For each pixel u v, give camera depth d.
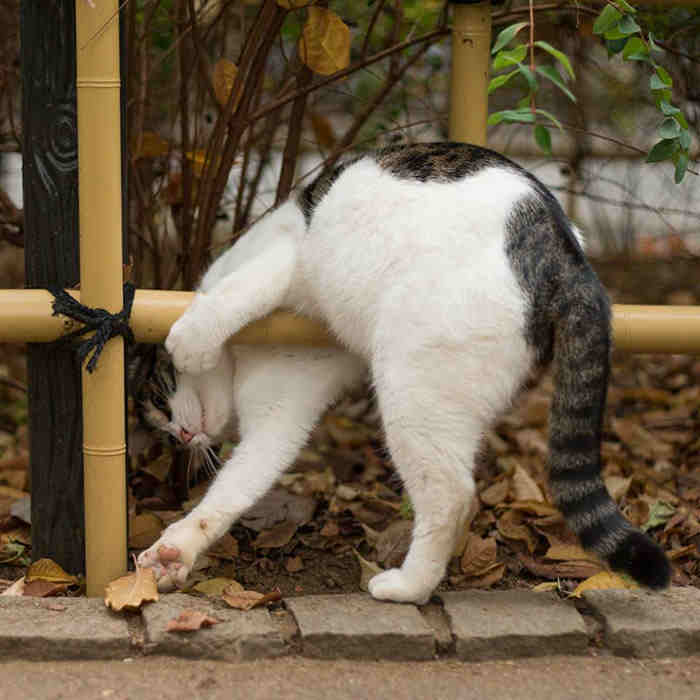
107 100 3.03
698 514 4.16
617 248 7.15
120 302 3.17
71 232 3.31
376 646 2.87
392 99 5.46
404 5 4.97
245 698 2.61
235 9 5.07
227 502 3.31
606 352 2.93
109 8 2.97
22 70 3.21
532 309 2.89
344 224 3.12
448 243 2.91
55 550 3.53
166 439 3.94
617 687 2.71
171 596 3.11
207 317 3.14
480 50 3.59
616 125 6.14
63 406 3.42
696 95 5.14
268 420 3.41
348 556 3.81
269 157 4.89
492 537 3.87
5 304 3.14
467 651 2.88
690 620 2.97
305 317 3.32
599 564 3.60
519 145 6.82
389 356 2.97
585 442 2.94
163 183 4.56
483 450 3.70
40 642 2.83
